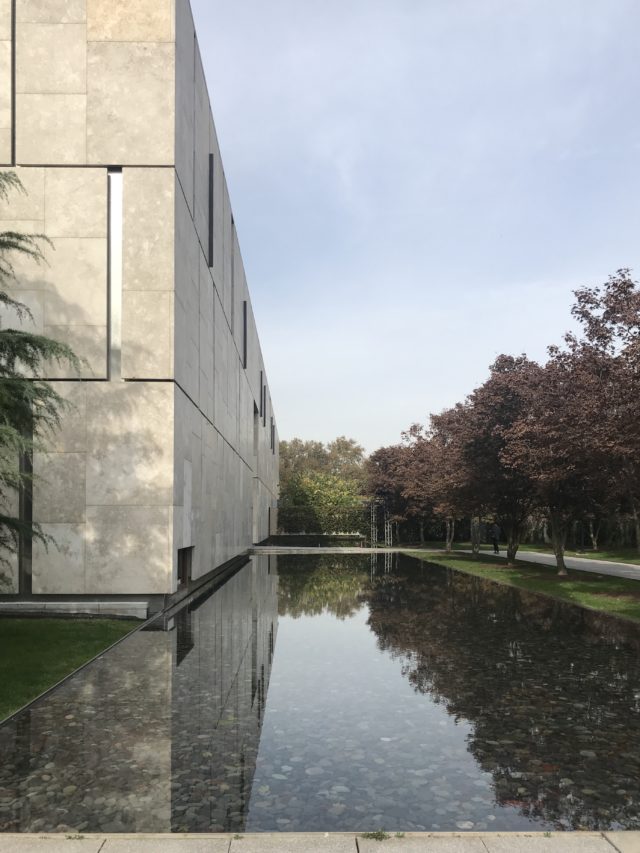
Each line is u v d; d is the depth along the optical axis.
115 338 14.55
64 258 14.47
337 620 13.38
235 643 10.80
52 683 7.86
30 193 14.55
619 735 6.16
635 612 14.01
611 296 15.43
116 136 14.70
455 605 15.71
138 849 3.77
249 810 4.47
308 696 7.52
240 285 31.95
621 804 4.64
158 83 14.84
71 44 14.81
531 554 38.47
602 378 15.59
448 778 5.11
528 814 4.47
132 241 14.59
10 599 13.95
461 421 27.69
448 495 30.09
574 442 15.84
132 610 13.55
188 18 16.67
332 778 5.08
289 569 27.50
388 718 6.69
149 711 6.82
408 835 3.95
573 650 10.23
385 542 54.81
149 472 14.21
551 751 5.74
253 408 41.75
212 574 22.02
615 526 43.62
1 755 5.49
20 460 14.04
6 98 14.64
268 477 59.03
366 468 55.25
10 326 14.28
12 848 3.76
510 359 24.77
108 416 14.25
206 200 20.17
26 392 9.85
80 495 14.10
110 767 5.23
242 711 6.87
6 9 14.75
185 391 15.91
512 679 8.36
